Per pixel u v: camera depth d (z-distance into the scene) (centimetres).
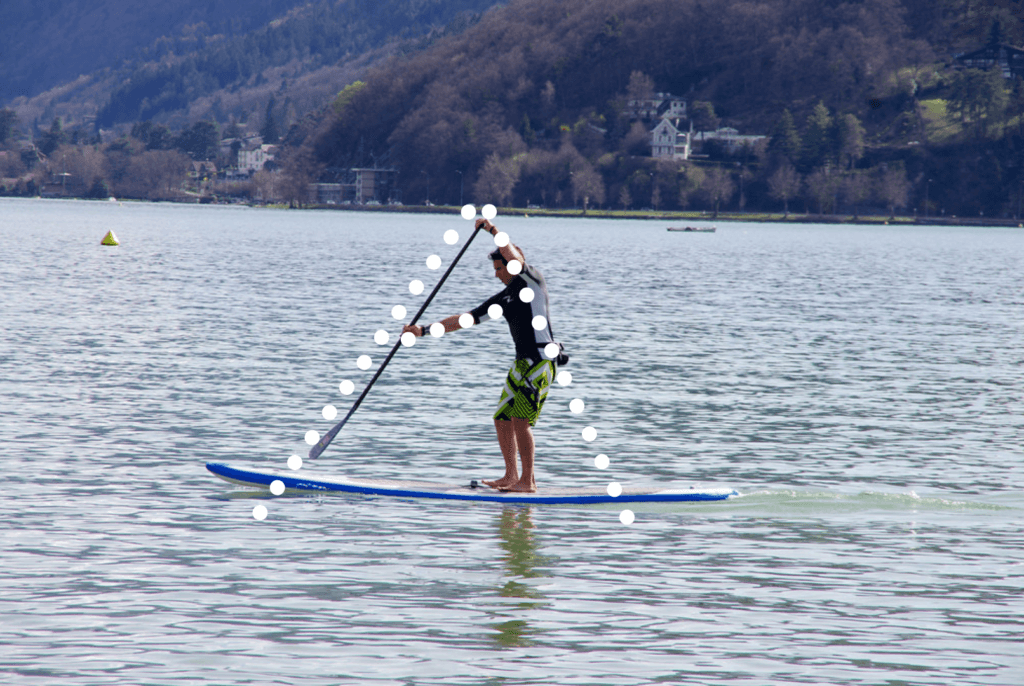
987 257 12975
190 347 3416
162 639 1049
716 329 4319
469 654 1023
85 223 19212
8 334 3588
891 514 1611
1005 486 1798
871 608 1173
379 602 1168
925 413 2531
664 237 18950
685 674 984
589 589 1227
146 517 1504
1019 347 3925
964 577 1293
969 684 969
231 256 9650
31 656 1001
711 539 1456
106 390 2578
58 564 1277
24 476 1719
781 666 1005
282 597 1179
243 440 2066
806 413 2511
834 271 9294
